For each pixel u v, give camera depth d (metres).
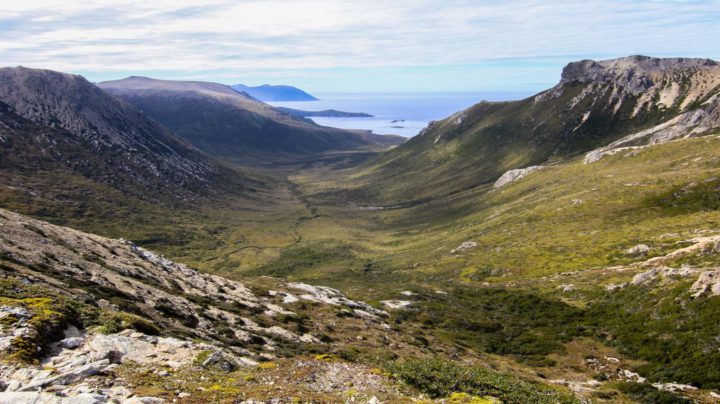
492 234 158.25
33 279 33.22
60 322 22.91
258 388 19.28
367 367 25.64
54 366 18.30
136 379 18.03
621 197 142.88
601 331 64.44
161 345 23.98
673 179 141.75
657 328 57.81
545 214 155.12
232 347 34.66
